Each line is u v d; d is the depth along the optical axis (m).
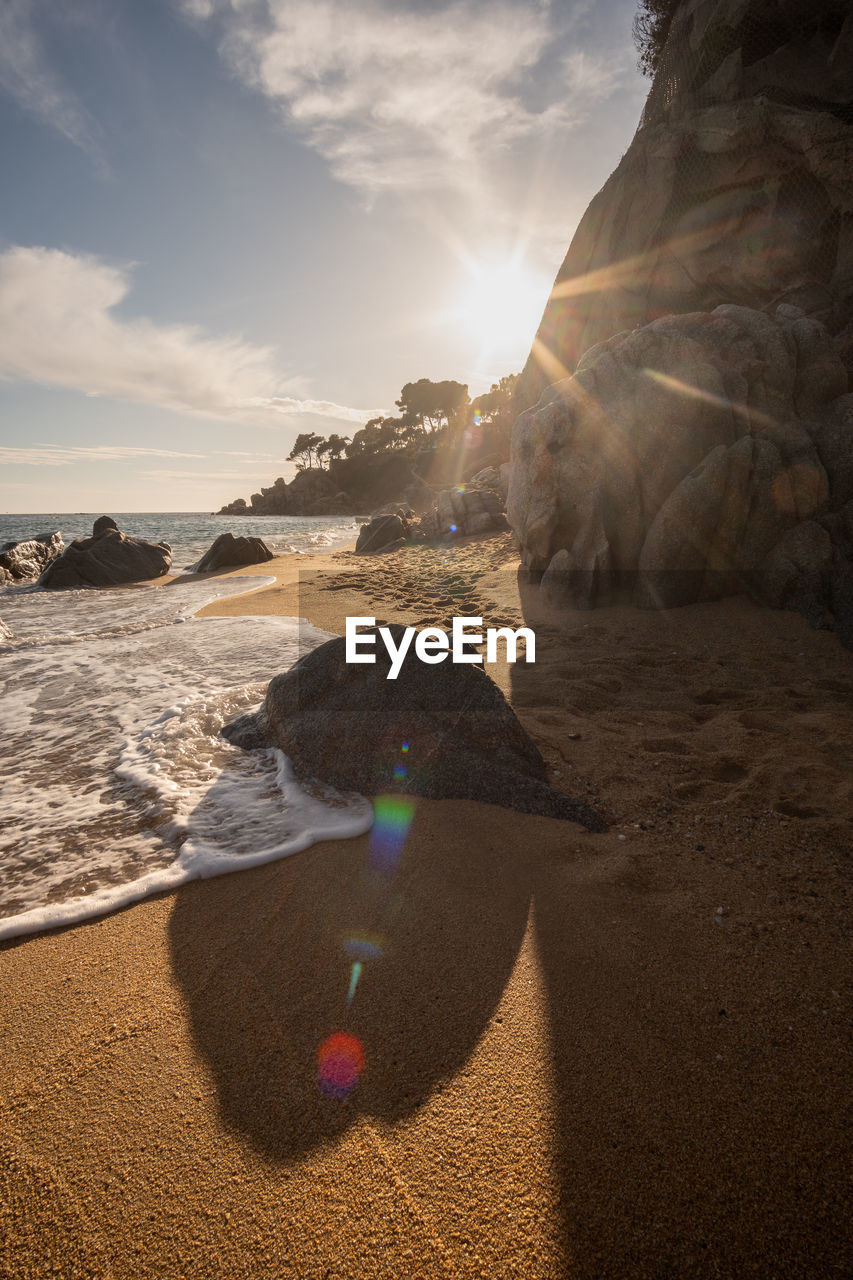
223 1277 1.30
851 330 9.63
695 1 13.89
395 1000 2.03
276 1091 1.72
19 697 5.49
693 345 7.07
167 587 13.30
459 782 3.31
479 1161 1.52
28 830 3.25
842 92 12.07
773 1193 1.43
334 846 2.95
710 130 13.04
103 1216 1.43
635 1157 1.52
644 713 4.35
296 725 3.77
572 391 7.74
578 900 2.47
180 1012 2.01
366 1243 1.36
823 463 6.59
